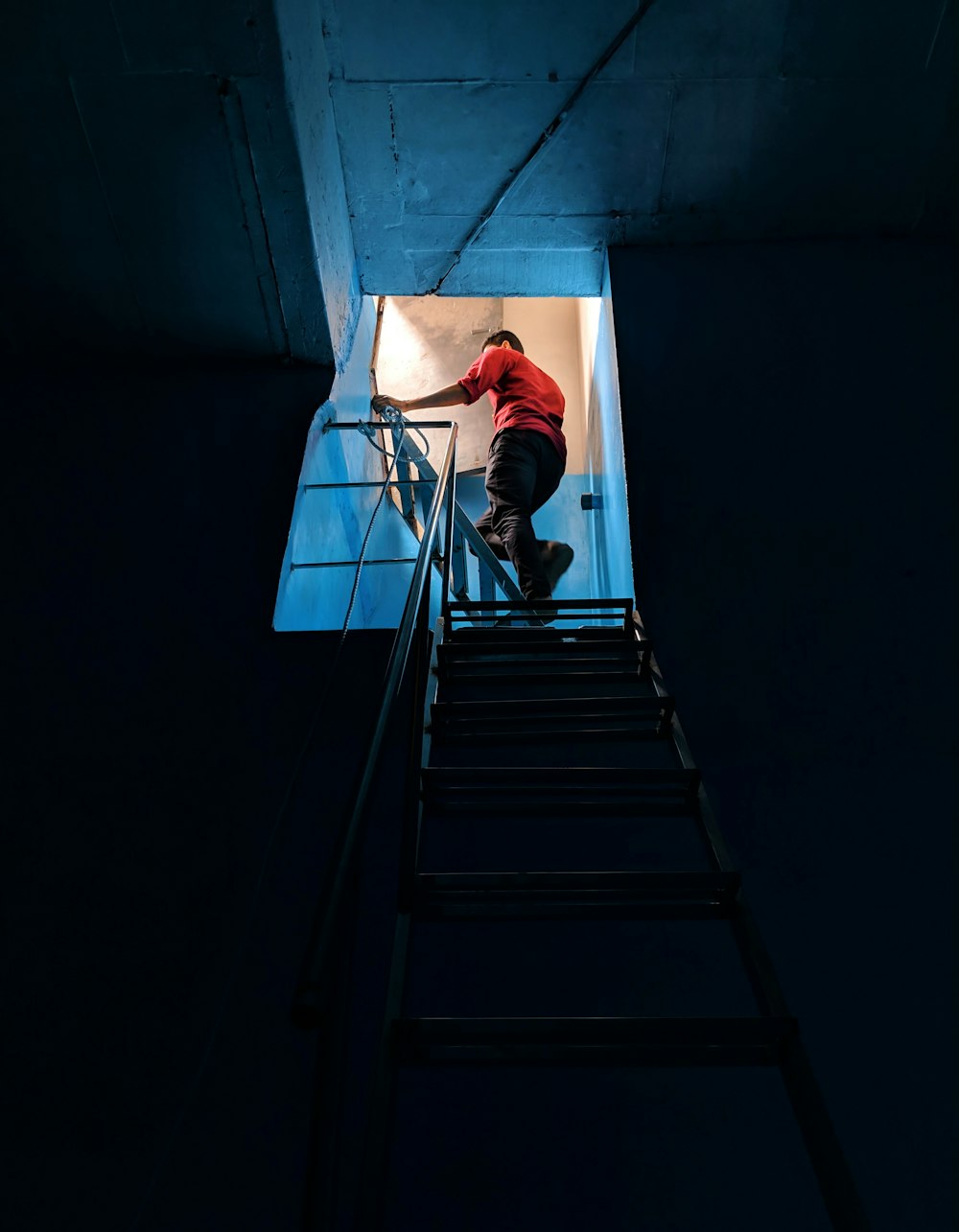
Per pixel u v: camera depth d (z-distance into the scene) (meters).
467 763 2.38
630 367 3.21
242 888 2.08
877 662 2.56
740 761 2.39
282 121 2.62
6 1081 1.84
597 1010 1.85
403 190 3.35
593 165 3.29
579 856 2.10
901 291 3.27
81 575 2.65
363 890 2.03
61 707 2.39
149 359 3.16
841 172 3.29
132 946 2.01
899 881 2.16
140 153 2.65
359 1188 1.15
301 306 3.00
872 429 3.00
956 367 3.09
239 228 2.82
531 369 3.96
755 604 2.71
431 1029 1.36
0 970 1.97
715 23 3.00
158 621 2.57
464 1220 1.57
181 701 2.41
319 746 2.32
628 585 3.37
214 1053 1.87
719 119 3.19
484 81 3.11
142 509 2.80
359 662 2.48
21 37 2.44
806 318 3.25
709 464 3.00
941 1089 1.88
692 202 3.38
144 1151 1.76
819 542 2.81
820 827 2.25
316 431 3.11
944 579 2.69
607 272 3.51
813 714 2.47
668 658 2.64
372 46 3.03
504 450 3.64
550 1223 1.56
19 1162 1.75
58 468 2.88
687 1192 1.60
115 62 2.49
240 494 2.84
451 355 6.11
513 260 3.59
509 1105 1.70
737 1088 1.71
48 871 2.11
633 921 1.98
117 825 2.19
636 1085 1.72
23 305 3.00
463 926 1.97
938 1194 1.75
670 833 2.14
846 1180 1.16
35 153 2.64
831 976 2.03
